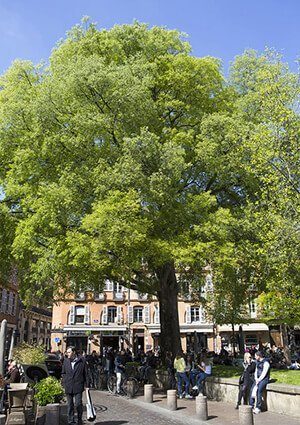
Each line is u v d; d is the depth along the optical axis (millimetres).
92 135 18141
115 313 51656
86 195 17641
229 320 30109
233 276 20219
